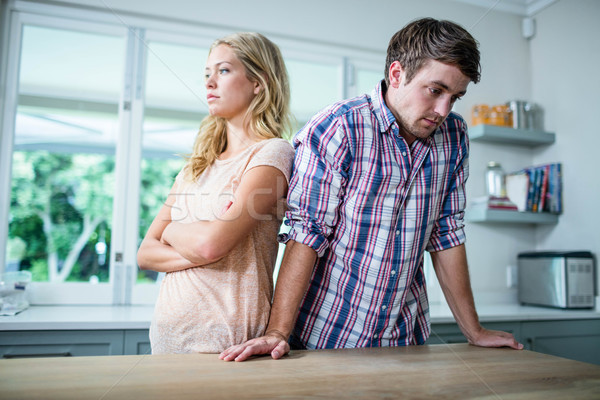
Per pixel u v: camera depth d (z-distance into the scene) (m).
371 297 0.98
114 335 1.57
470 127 2.50
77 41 2.13
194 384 0.61
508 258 2.53
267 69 1.02
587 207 2.32
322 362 0.76
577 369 0.75
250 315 0.87
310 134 0.93
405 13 2.52
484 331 1.00
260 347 0.79
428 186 0.99
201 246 0.85
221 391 0.58
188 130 2.27
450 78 0.82
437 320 1.88
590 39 2.34
